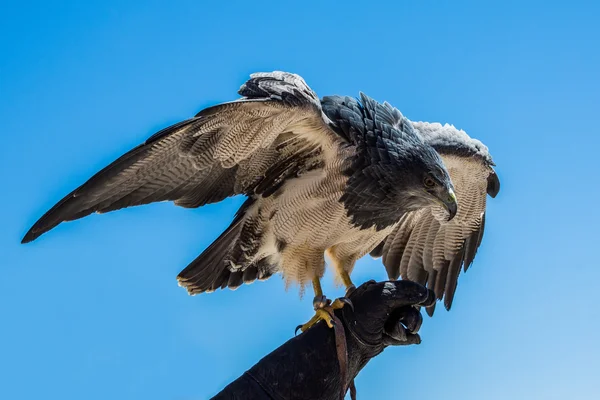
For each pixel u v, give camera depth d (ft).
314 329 27.37
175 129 34.99
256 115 35.50
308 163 38.22
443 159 42.37
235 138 36.42
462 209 44.86
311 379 26.23
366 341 28.32
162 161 36.09
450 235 45.44
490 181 43.83
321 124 36.63
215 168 37.35
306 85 36.45
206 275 39.06
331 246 39.50
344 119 37.24
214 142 36.32
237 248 39.06
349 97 38.32
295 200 38.29
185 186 37.40
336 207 38.14
